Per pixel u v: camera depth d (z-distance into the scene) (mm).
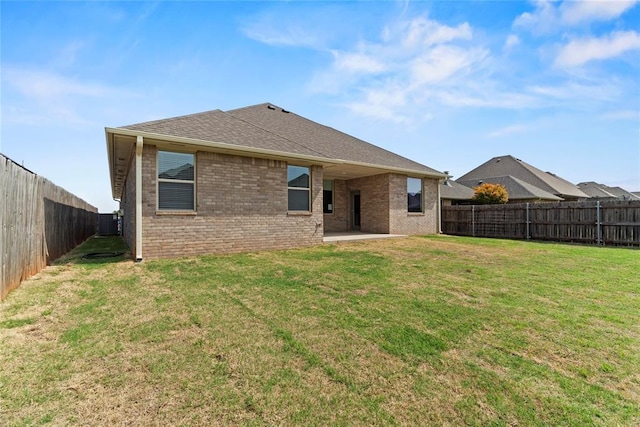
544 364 2902
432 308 4324
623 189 47656
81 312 4172
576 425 2137
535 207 13977
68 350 3135
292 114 16016
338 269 6781
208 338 3402
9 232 5020
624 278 6086
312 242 10672
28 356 3010
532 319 3949
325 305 4449
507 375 2721
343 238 11898
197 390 2498
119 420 2168
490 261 7871
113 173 12688
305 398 2408
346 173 14156
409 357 3018
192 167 8484
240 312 4168
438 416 2217
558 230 13203
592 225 12227
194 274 6270
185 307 4352
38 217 6727
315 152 10727
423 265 7285
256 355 3047
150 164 7840
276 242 9820
